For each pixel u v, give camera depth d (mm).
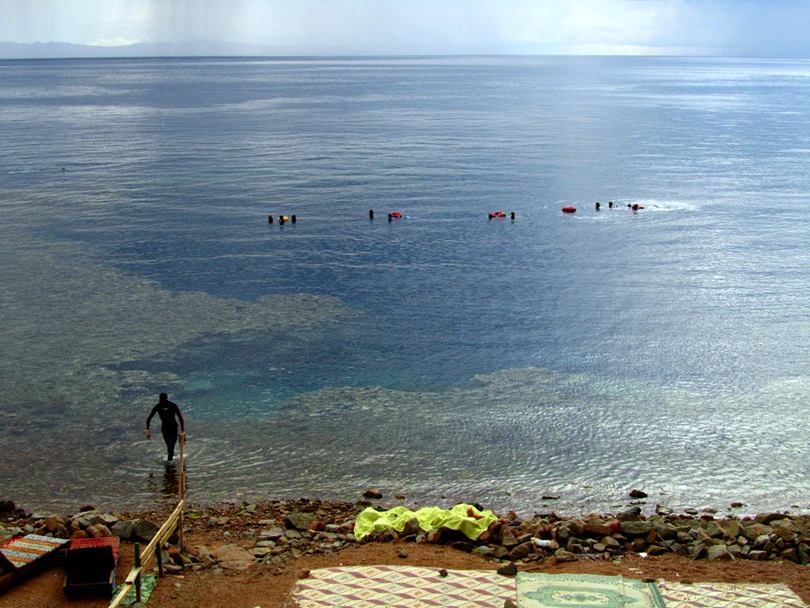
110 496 21172
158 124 122875
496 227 53438
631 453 23609
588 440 24375
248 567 16406
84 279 41000
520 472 22484
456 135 107938
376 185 68812
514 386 28234
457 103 171625
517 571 15508
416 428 25078
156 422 25516
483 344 32312
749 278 41875
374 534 18078
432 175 74312
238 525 19344
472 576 15352
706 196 64938
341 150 92125
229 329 33750
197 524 19438
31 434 24672
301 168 78500
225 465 22844
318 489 21531
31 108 156625
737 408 26625
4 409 26328
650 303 37656
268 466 22781
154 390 27797
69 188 67250
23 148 94125
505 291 39406
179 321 34688
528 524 18828
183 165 80438
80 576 14922
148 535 17453
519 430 24969
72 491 21438
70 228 52469
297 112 145750
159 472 22438
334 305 37062
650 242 49625
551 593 14469
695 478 22234
